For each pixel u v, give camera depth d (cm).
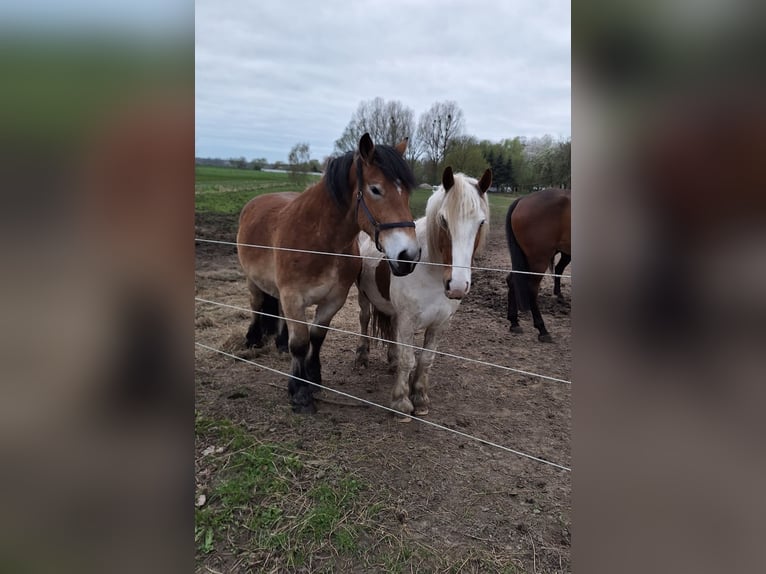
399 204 265
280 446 269
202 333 489
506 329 541
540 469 257
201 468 247
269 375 384
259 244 359
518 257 513
